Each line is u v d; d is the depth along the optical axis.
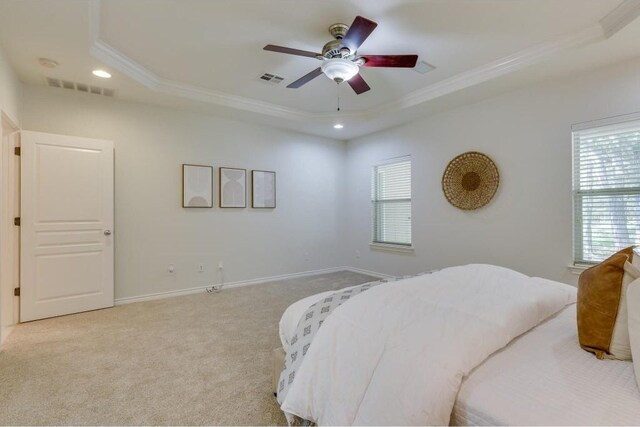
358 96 3.88
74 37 2.40
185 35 2.55
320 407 1.20
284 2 2.14
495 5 2.17
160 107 3.92
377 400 1.05
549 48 2.65
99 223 3.45
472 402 0.94
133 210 3.74
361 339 1.25
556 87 3.10
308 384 1.25
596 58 2.66
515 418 0.85
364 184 5.39
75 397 1.83
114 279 3.61
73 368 2.16
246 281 4.64
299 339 1.48
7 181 2.98
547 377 1.02
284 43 2.67
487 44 2.67
